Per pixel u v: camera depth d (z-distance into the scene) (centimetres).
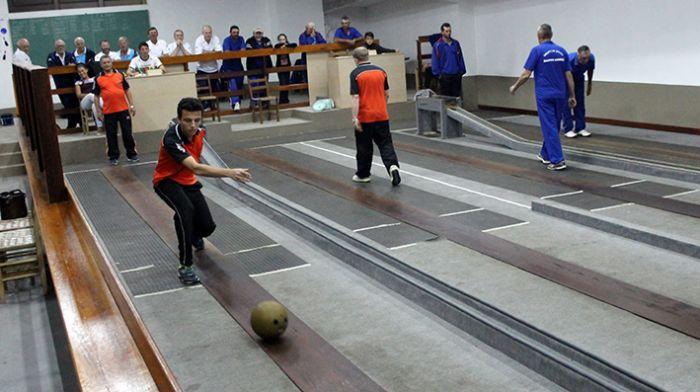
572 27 1330
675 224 633
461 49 1562
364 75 821
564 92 862
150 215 761
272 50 1406
